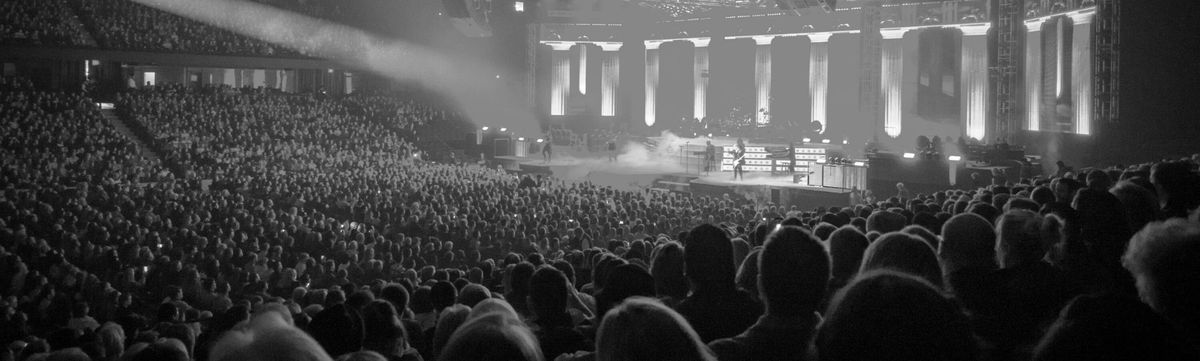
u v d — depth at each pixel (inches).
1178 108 1185.4
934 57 1831.9
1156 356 86.2
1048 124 1481.3
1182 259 109.9
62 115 1828.2
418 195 1252.5
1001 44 1482.5
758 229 426.0
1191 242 111.0
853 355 91.8
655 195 1272.1
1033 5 1512.1
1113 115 1206.9
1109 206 215.6
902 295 94.0
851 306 95.7
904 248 176.1
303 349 102.7
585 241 855.7
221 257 801.6
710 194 1637.6
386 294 301.1
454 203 1237.1
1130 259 120.3
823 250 154.4
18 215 963.3
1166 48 1191.6
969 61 1781.5
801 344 148.5
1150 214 273.4
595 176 1855.3
